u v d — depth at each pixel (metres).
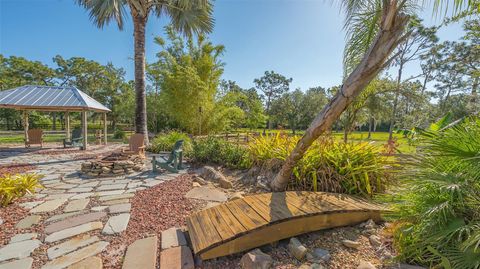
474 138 1.57
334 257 1.83
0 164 5.83
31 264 1.82
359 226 2.29
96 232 2.35
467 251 1.34
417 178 1.71
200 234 2.06
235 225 2.06
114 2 6.26
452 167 1.69
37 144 9.80
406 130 4.28
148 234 2.30
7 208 2.94
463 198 1.46
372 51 1.98
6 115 20.98
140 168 5.25
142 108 7.71
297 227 2.12
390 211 2.06
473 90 10.02
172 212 2.86
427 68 17.66
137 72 7.58
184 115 12.25
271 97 40.78
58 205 3.08
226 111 12.94
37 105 7.68
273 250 1.98
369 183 3.01
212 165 5.52
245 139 8.20
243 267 1.77
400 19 1.84
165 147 7.72
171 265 1.79
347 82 2.17
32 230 2.39
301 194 2.79
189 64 13.12
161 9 8.31
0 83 20.75
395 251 1.82
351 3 2.30
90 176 4.66
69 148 9.04
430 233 1.51
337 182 3.10
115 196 3.46
